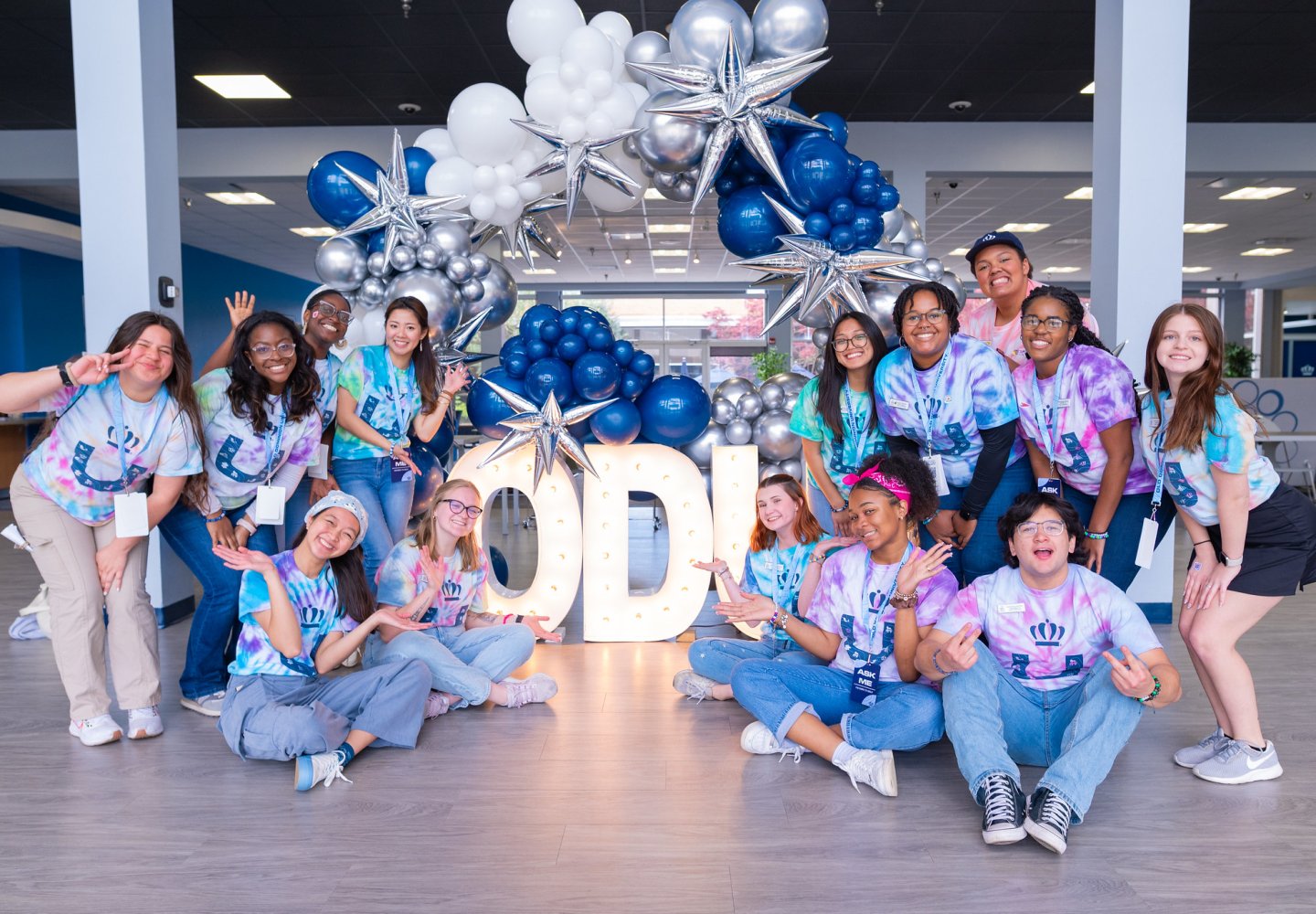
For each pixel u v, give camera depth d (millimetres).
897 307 2973
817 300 4000
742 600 2959
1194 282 19484
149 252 4391
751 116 3928
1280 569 2551
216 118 8508
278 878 2082
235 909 1959
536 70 4355
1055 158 8906
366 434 3717
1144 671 2246
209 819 2396
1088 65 7309
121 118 4355
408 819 2391
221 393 3145
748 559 3418
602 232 13008
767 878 2074
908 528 2803
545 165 4332
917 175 8930
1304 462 9984
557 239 13406
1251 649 4039
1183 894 1997
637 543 7348
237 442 3146
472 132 4324
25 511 2893
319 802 2496
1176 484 2625
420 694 2906
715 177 4074
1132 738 2969
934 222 12867
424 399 3855
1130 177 4484
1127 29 4453
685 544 4242
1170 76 4449
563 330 4184
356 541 2881
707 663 3357
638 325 19938
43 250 11883
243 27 6453
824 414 3377
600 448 4234
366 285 4324
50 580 2922
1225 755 2625
